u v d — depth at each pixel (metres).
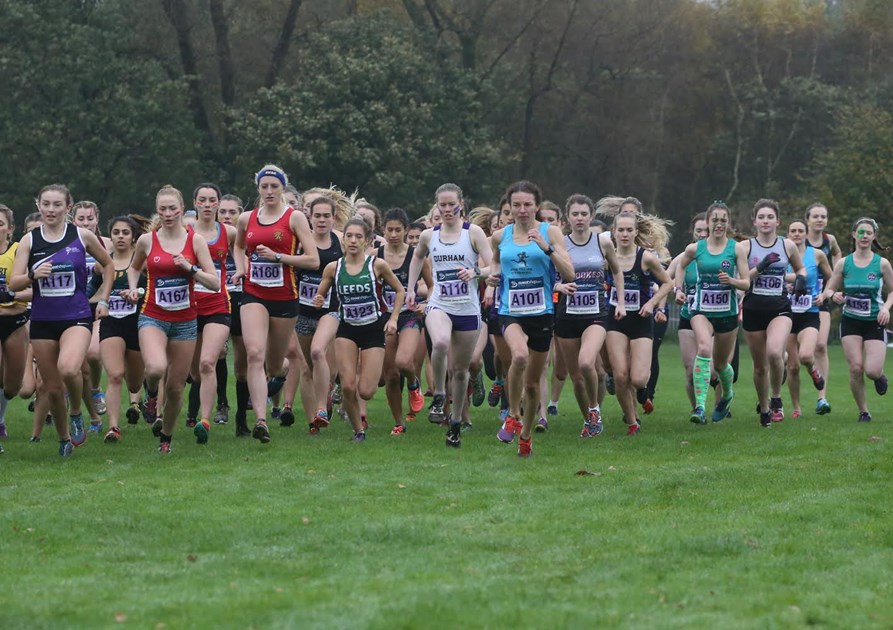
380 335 21.97
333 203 22.94
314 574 12.10
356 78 74.12
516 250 19.23
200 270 19.31
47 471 18.38
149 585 11.66
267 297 20.94
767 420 24.88
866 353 25.70
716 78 99.12
